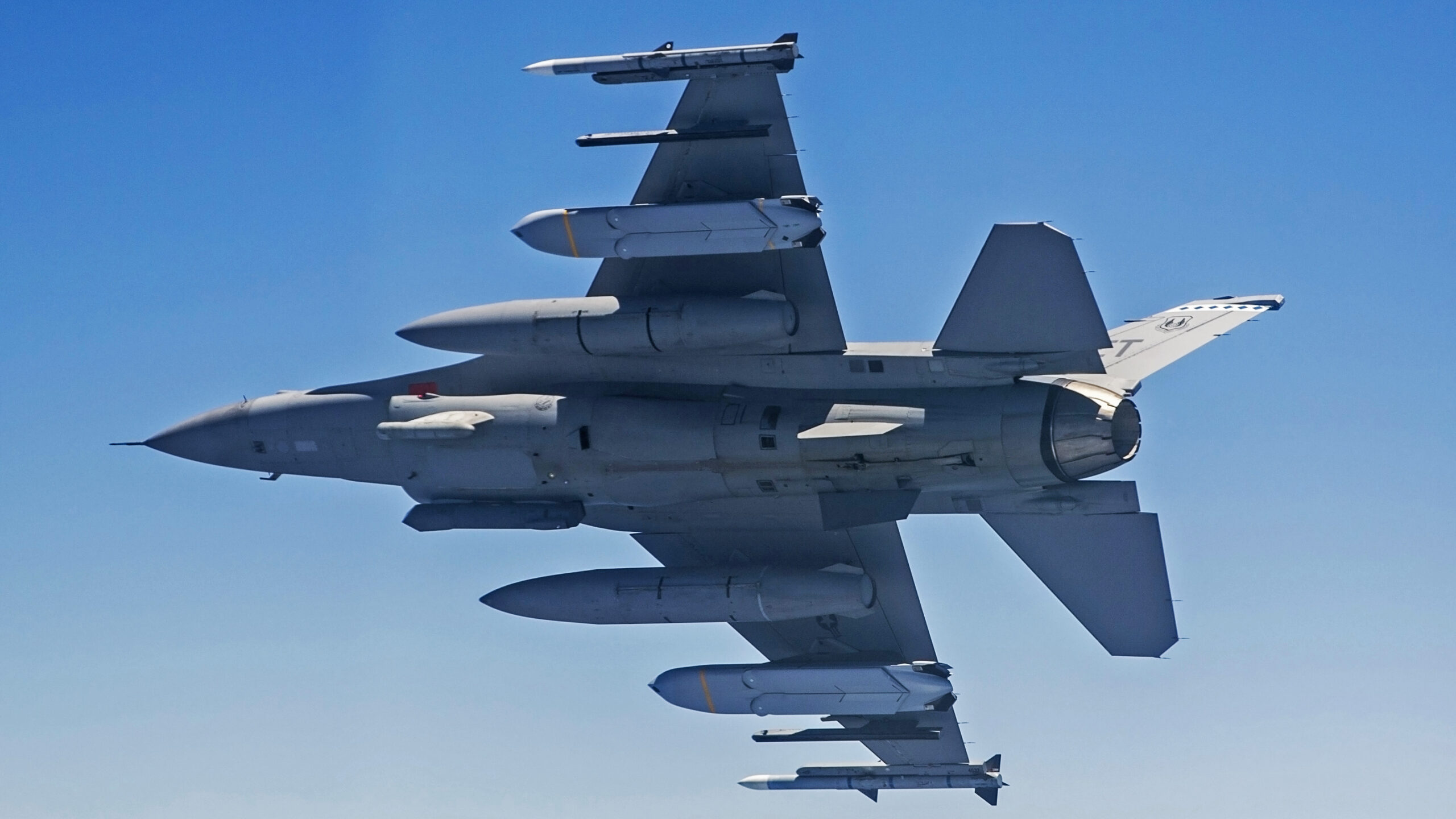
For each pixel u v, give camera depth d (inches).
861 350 2829.7
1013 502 2930.6
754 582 3002.0
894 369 2802.7
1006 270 2632.9
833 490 2864.2
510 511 3014.3
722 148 2748.5
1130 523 2874.0
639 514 3112.7
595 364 2965.1
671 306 2824.8
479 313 2930.6
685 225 2694.4
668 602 3014.3
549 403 2935.5
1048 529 2938.0
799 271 2817.4
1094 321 2598.4
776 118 2706.7
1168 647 2901.1
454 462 2982.3
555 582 3075.8
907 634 3198.8
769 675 3090.6
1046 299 2623.0
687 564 3203.7
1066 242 2576.3
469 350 2940.5
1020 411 2726.4
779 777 3420.3
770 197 2738.7
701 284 2871.6
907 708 3073.3
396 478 3073.3
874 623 3206.2
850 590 2979.8
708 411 2866.6
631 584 3034.0
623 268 2898.6
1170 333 2881.4
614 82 2714.1
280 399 3169.3
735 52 2642.7
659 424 2859.3
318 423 3112.7
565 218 2746.1
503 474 2957.7
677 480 2891.2
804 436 2795.3
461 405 2992.1
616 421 2878.9
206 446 3206.2
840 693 3075.8
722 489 2893.7
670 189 2792.8
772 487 2878.9
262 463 3181.6
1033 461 2731.3
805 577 2997.0
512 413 2942.9
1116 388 2743.6
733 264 2849.4
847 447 2775.6
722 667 3129.9
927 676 3026.6
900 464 2778.1
